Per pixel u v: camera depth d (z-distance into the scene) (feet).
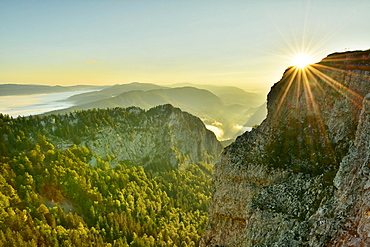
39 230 377.30
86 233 412.77
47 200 488.85
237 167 184.34
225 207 186.09
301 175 155.22
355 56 169.89
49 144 636.89
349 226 87.51
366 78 150.71
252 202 152.46
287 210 137.90
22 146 600.39
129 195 563.07
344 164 115.24
